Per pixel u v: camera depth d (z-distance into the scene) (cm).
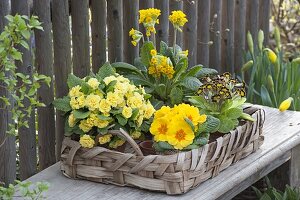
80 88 230
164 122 221
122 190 225
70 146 231
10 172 240
